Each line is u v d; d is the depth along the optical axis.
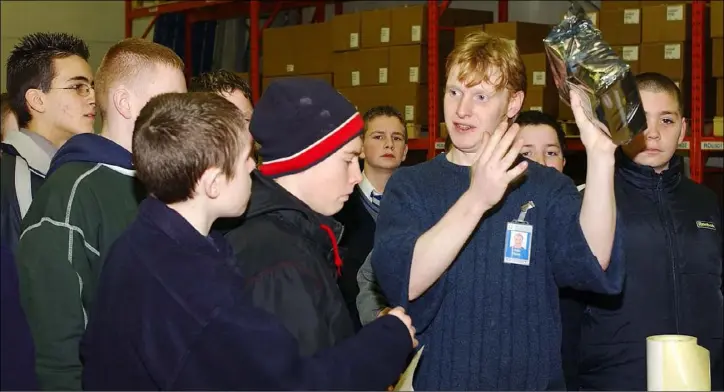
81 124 2.41
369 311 2.05
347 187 1.54
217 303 1.31
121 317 1.33
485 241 1.67
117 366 1.32
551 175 1.73
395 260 1.57
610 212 1.60
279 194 1.46
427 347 1.68
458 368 1.66
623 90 1.44
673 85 2.29
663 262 2.20
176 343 1.29
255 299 1.33
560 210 1.68
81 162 1.89
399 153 3.29
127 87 1.92
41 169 2.32
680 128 2.29
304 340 1.32
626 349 2.18
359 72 5.18
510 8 6.02
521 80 1.72
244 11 6.60
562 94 1.58
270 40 5.90
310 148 1.48
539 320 1.68
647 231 2.21
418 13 4.87
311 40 5.60
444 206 1.68
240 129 1.39
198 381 1.27
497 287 1.66
